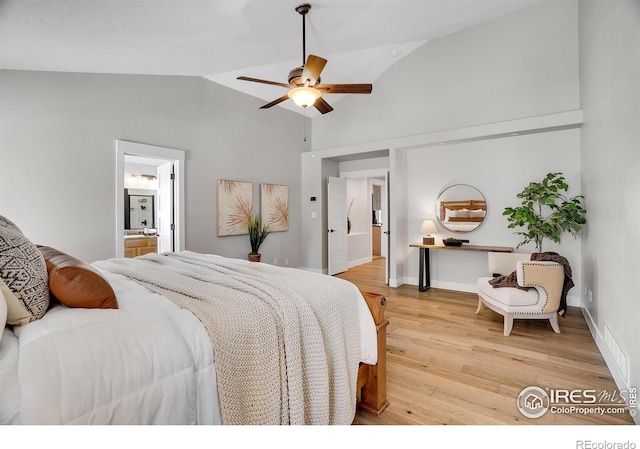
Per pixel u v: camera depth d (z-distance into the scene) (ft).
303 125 20.43
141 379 2.92
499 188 14.47
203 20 8.48
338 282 5.92
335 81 17.52
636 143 5.90
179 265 7.27
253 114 17.31
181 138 14.03
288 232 19.51
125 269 6.35
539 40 12.91
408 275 17.40
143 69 11.85
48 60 9.52
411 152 17.02
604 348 8.25
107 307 3.89
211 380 3.43
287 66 14.25
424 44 15.84
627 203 6.44
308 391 4.41
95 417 2.59
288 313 4.41
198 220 14.73
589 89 10.36
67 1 6.59
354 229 26.13
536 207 13.51
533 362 8.13
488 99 14.11
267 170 18.11
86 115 11.23
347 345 5.26
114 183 11.88
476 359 8.33
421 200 16.76
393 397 6.59
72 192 10.93
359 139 18.52
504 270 11.97
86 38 8.38
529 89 13.14
